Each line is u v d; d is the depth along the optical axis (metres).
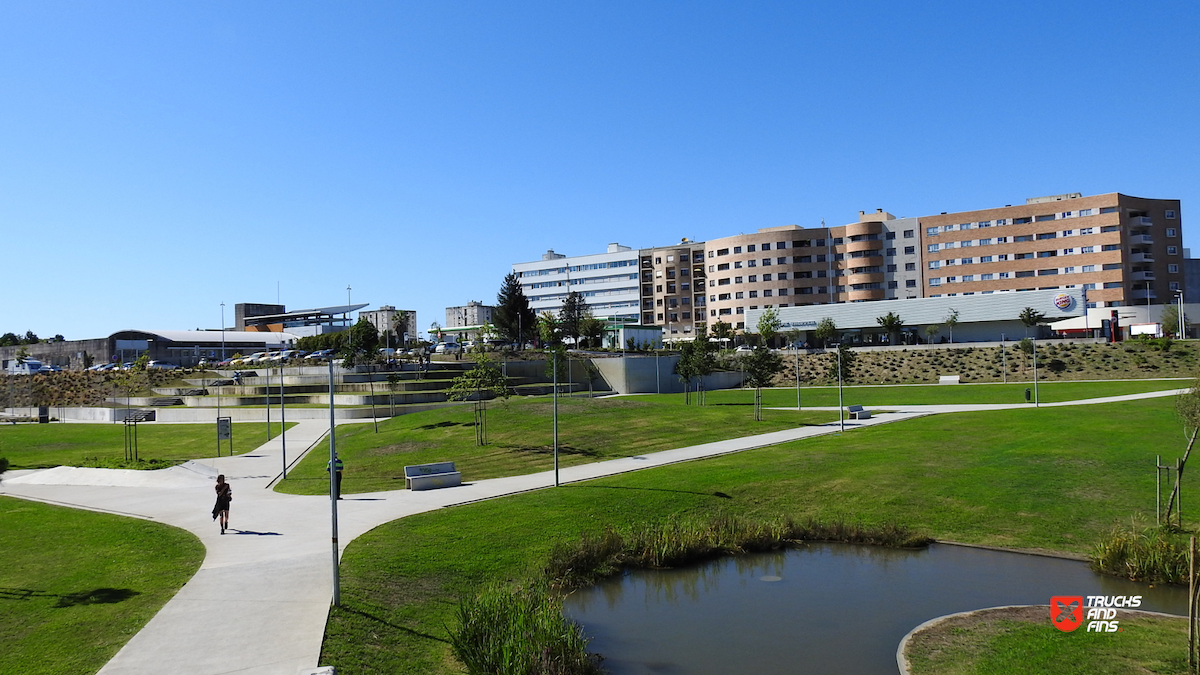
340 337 102.31
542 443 43.47
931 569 22.98
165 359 120.31
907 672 15.57
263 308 163.62
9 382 91.06
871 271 136.50
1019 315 109.00
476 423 47.38
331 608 17.31
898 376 96.06
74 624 16.75
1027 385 80.31
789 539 26.36
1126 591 20.31
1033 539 25.34
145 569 21.00
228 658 14.48
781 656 16.75
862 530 26.30
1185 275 123.56
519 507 28.48
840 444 41.34
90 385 89.06
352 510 28.33
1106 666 15.06
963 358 97.81
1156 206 121.62
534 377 95.00
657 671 16.11
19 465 45.59
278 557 21.67
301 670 13.94
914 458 36.09
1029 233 125.06
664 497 30.14
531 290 192.50
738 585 21.95
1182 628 17.03
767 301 142.88
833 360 100.94
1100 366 86.88
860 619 18.91
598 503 29.14
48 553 23.22
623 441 44.38
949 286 131.38
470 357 97.81
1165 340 87.69
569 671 15.41
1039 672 14.93
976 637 17.05
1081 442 37.84
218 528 25.70
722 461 37.22
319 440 52.09
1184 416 24.61
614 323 171.38
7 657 14.93
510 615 16.62
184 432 59.62
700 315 166.00
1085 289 106.88
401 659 15.73
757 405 54.41
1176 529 24.20
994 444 39.00
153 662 14.30
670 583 22.33
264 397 71.38
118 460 42.75
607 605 20.53
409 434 48.19
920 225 134.38
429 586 20.31
